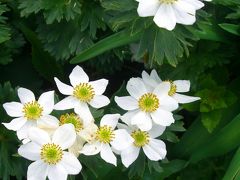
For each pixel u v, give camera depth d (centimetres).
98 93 21
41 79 26
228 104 25
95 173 20
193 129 25
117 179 23
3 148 22
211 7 25
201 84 25
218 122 25
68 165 19
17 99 23
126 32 21
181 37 20
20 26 25
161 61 20
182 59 25
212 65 24
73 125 20
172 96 22
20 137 20
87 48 23
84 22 24
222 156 26
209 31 23
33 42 25
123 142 20
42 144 20
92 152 20
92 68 28
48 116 20
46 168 19
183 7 19
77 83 21
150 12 19
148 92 22
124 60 28
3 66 26
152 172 24
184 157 25
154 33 20
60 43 24
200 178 26
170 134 22
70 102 21
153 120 21
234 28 23
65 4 23
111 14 23
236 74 27
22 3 23
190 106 25
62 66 26
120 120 22
